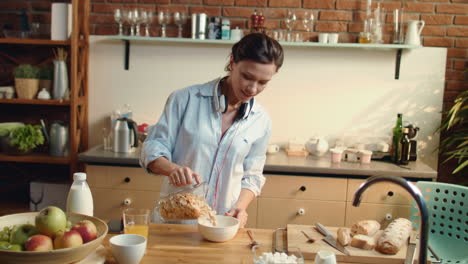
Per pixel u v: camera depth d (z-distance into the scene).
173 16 3.65
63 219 1.36
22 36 3.51
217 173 2.02
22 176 3.83
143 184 3.16
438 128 3.59
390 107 3.64
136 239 1.44
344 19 3.60
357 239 1.66
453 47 3.61
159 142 1.97
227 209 2.05
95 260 1.40
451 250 2.23
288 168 3.06
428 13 3.59
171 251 1.56
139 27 3.57
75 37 3.33
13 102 3.38
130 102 3.74
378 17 3.45
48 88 3.48
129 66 3.71
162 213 1.70
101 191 3.19
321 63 3.63
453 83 3.64
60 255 1.26
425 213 1.19
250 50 1.73
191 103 2.00
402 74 3.61
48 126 3.77
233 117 2.04
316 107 3.66
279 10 3.62
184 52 3.67
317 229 1.83
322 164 3.15
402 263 1.58
